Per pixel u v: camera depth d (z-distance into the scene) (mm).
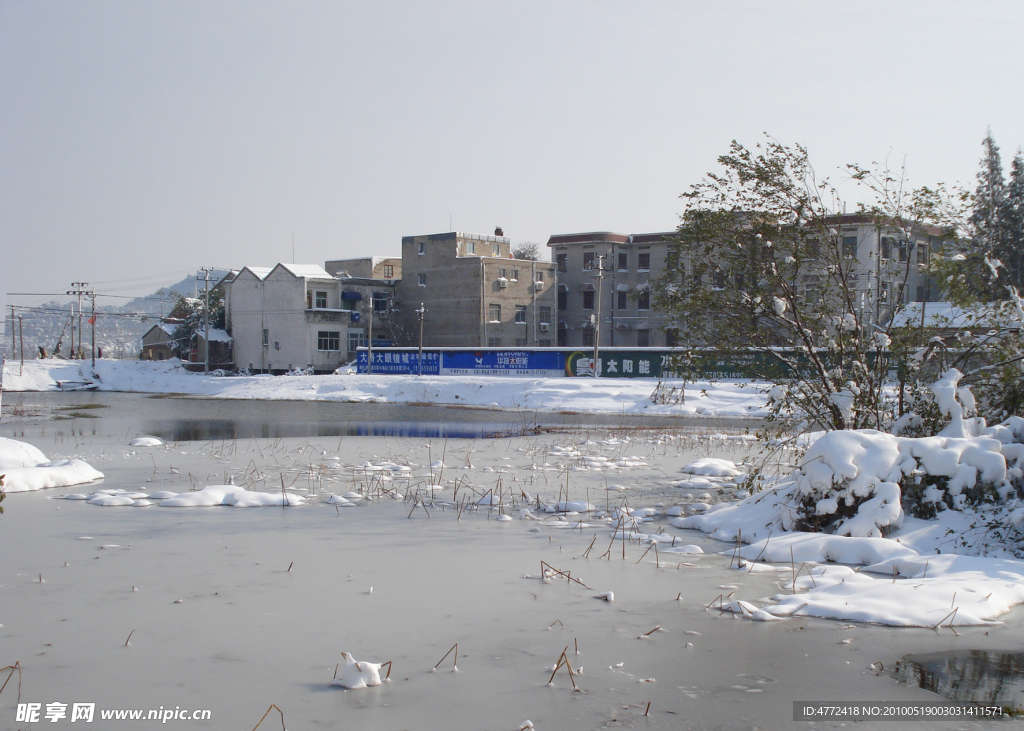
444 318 73188
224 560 8961
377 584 8070
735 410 34875
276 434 25453
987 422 12398
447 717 5102
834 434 10383
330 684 5605
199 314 81688
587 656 6176
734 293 13133
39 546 9562
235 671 5832
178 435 25031
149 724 4977
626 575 8508
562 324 77062
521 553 9430
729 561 9125
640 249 74375
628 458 18328
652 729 4953
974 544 9312
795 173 13023
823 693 5520
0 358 18312
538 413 36344
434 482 14672
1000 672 5898
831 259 13031
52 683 5598
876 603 7309
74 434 24750
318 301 72375
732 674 5836
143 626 6758
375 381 51156
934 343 12195
